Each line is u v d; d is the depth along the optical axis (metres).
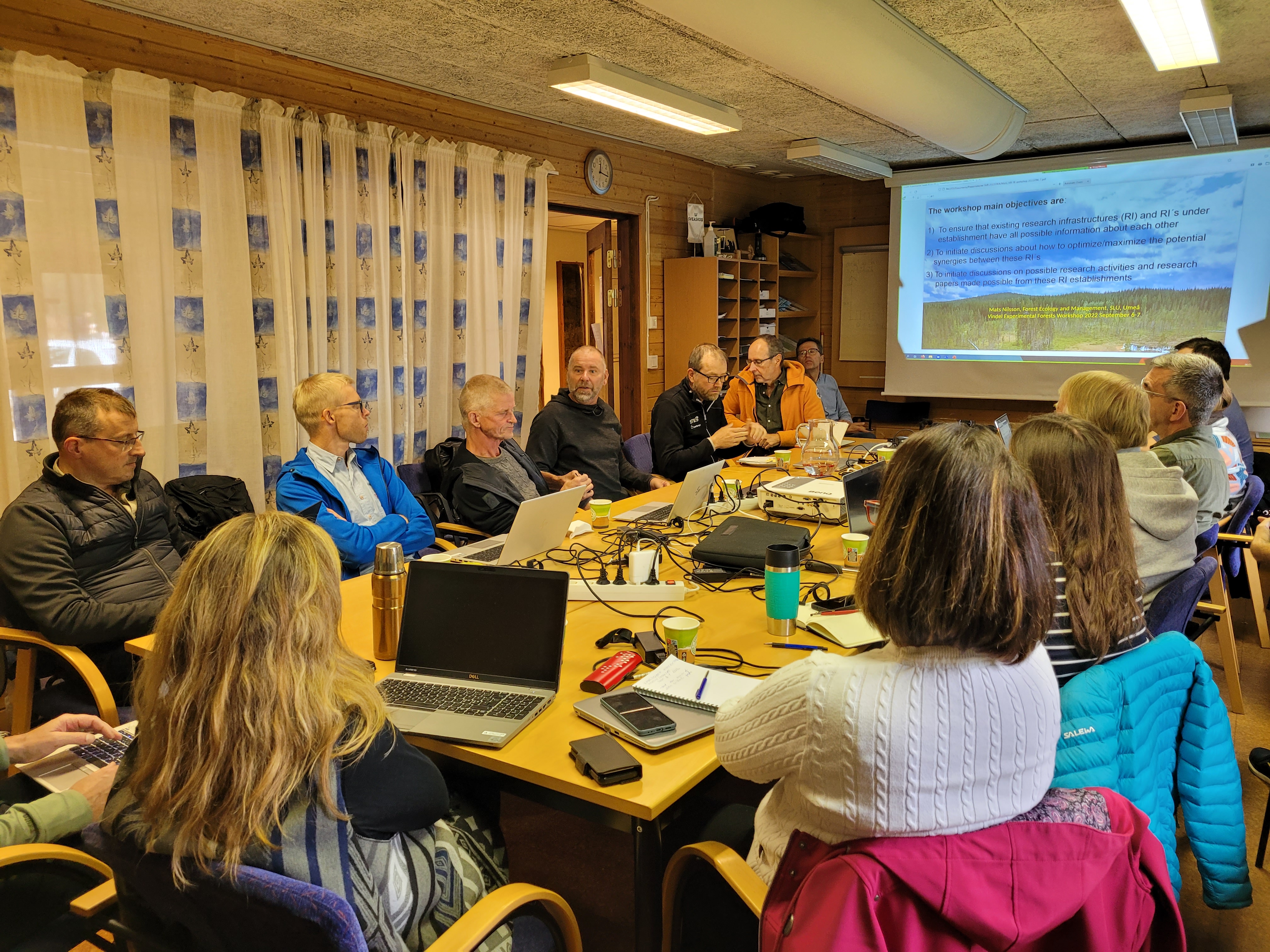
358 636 1.93
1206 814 1.57
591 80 3.80
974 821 0.88
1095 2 3.32
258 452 3.70
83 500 2.37
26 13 2.93
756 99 4.64
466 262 4.63
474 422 3.13
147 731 1.02
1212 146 5.55
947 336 6.69
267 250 3.68
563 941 1.23
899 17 3.50
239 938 0.98
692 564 2.44
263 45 3.66
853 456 4.14
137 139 3.21
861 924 0.85
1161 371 2.73
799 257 7.69
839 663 0.94
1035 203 6.22
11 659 2.38
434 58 3.88
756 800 2.07
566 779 1.32
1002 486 0.88
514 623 1.66
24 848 1.27
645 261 6.18
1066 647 1.34
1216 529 2.72
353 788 1.06
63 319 3.06
